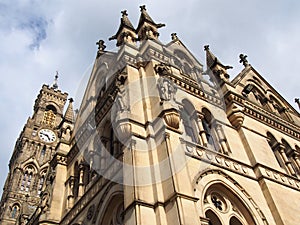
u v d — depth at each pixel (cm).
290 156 3050
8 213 7012
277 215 2206
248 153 2602
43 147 8794
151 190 1767
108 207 2117
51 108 10181
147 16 3253
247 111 3041
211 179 2077
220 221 1958
